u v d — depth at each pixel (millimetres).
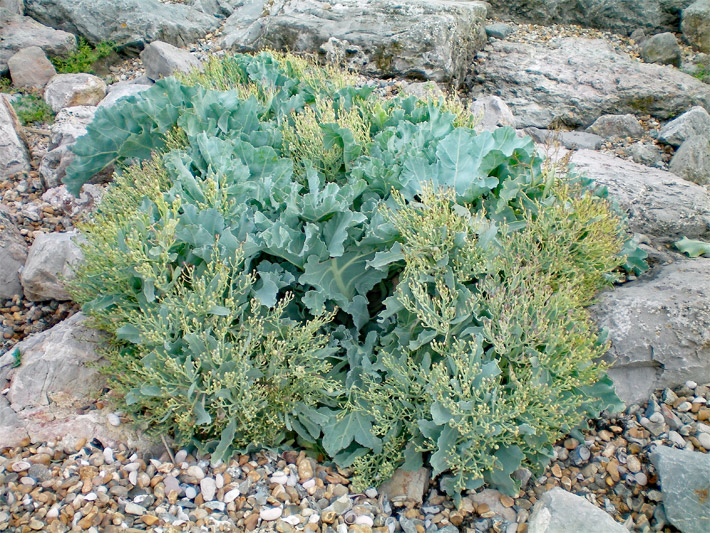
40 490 1019
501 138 1298
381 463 1142
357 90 1739
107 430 1135
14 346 1354
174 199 1221
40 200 1863
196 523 993
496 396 1043
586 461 1142
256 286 1192
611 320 1253
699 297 1242
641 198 1623
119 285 1188
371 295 1339
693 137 1974
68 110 2119
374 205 1255
